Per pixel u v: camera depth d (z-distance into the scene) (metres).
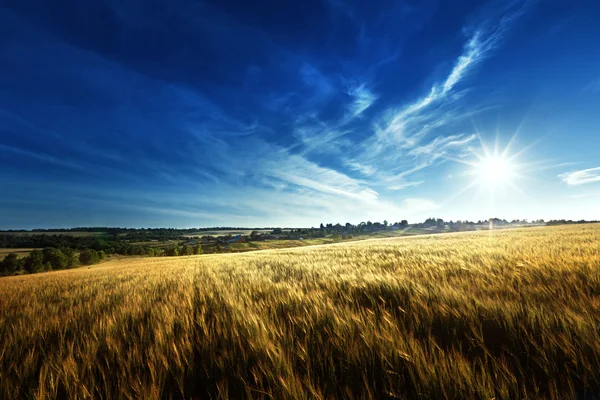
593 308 3.20
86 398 2.17
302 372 2.43
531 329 2.80
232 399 2.22
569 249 9.38
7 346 3.26
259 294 5.44
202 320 3.61
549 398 2.03
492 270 6.18
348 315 3.39
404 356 2.35
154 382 2.27
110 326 3.69
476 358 2.46
